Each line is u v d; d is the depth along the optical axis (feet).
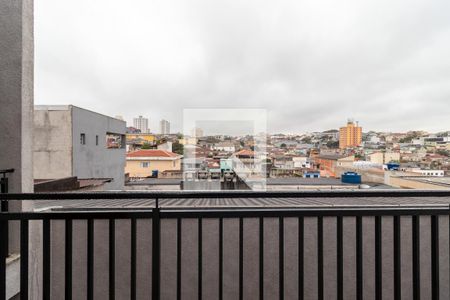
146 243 8.93
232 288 8.96
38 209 9.00
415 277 4.58
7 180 7.86
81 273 8.89
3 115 8.29
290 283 9.03
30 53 8.80
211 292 8.93
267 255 9.03
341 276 4.47
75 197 4.16
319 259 4.48
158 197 4.27
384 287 9.02
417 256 4.57
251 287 8.96
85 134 40.14
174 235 8.98
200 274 4.28
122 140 53.93
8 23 8.36
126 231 9.01
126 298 8.89
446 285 8.79
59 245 8.98
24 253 4.29
